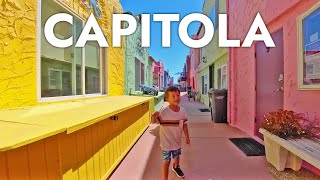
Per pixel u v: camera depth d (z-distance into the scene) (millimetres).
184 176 3568
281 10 4555
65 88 4746
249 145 5328
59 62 4520
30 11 3486
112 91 7426
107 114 2984
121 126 4359
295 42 4137
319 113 3457
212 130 7254
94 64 6289
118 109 3494
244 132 6910
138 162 4254
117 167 4012
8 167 1793
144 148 5199
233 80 7977
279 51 5188
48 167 2145
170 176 3604
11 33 3117
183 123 3309
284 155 3646
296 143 3273
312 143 3260
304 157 2775
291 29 4273
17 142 1575
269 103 5590
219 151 4887
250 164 4074
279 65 5176
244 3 6926
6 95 3047
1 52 2957
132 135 5289
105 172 3445
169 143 3240
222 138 6109
